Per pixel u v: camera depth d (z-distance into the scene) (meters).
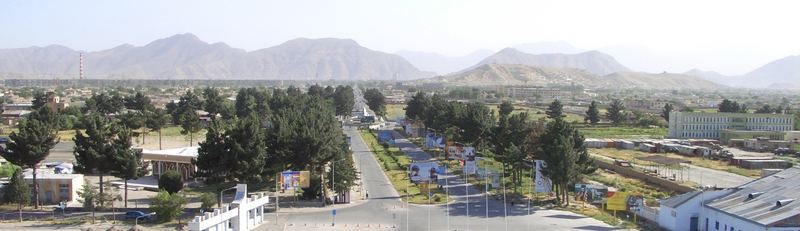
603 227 134.75
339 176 160.88
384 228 134.75
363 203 161.25
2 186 162.38
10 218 142.88
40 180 163.25
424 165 178.50
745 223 116.62
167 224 137.38
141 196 171.75
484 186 182.50
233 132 155.62
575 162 156.38
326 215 147.75
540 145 167.25
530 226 135.62
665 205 135.50
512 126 181.25
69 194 164.25
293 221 142.00
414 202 162.00
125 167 151.00
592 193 161.75
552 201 161.75
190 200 163.50
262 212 142.38
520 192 173.00
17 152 152.50
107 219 141.88
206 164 156.25
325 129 187.75
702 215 130.88
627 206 146.00
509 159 170.88
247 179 155.38
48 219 141.75
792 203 118.00
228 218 128.25
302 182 150.62
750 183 139.25
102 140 152.12
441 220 141.75
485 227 135.00
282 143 165.12
